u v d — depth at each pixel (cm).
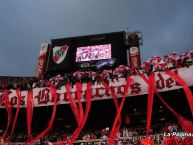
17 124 4578
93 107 4209
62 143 3250
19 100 4131
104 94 3888
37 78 4775
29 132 3791
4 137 4181
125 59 4888
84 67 4972
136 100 3981
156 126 3819
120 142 3206
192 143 2578
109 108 4222
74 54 5106
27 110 4019
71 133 4225
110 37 5097
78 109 4062
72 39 5241
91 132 4066
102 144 3450
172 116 4106
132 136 3484
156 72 3691
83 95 3944
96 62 4959
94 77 4025
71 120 4462
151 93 3366
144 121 4162
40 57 5391
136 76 3800
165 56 3772
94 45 5091
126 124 4191
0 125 4594
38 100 4119
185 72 3569
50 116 4469
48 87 4144
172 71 3628
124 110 4197
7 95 4203
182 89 3638
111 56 4944
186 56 3688
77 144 3634
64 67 5041
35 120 4547
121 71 3912
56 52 5184
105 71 4016
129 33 5269
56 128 4494
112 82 3900
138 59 4997
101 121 4397
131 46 5147
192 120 3975
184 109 4069
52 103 4059
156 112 4150
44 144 3781
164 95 3856
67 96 4022
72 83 4097
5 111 4381
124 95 3603
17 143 3781
